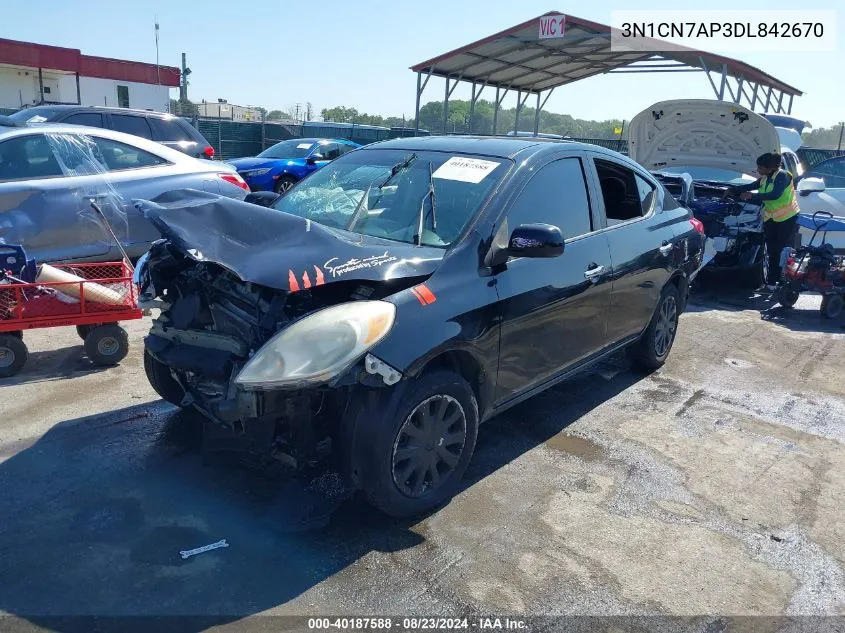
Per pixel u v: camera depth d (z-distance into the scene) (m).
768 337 7.00
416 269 3.33
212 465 3.82
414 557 3.14
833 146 23.52
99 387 4.85
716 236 8.62
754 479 4.02
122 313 5.11
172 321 3.59
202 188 7.51
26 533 3.18
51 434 4.13
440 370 3.37
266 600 2.82
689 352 6.36
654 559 3.22
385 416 3.12
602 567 3.14
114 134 7.22
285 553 3.12
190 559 3.04
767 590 3.04
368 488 3.20
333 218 4.07
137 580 2.90
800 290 7.82
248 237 3.19
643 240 4.98
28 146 6.62
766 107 18.30
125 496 3.52
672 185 8.77
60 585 2.85
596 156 4.73
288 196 4.53
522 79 19.59
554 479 3.90
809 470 4.16
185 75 39.94
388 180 4.16
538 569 3.10
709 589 3.03
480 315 3.47
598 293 4.44
